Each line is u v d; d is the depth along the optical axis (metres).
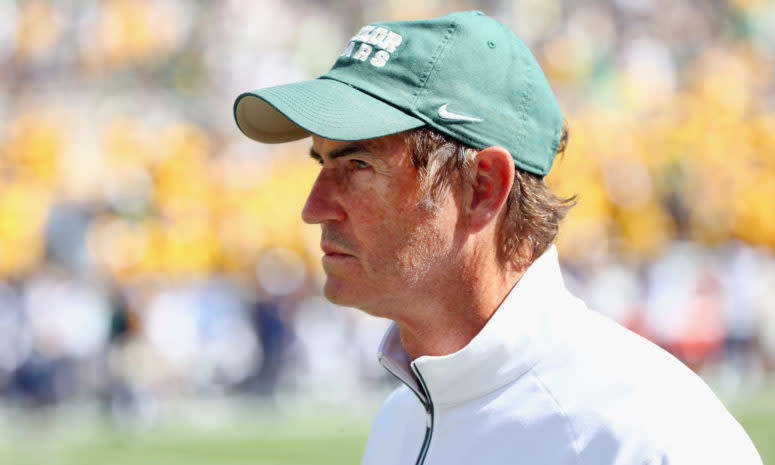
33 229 30.75
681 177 40.56
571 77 42.75
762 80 47.56
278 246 33.12
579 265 36.25
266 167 34.50
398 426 4.90
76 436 26.00
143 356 28.66
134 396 28.23
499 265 4.49
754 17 49.59
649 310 36.62
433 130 4.29
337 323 32.44
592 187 37.53
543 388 4.16
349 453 23.34
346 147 4.34
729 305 37.81
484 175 4.37
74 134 33.34
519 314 4.24
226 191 33.50
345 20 42.09
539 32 44.06
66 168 32.44
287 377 31.25
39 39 37.34
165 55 37.72
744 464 3.85
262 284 32.62
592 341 4.21
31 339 28.17
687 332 35.88
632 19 46.25
